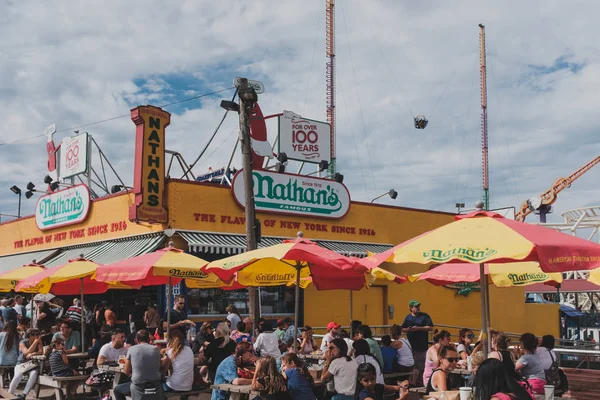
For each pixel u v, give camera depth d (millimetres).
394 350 11805
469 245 7434
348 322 22672
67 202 22766
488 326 8953
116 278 11953
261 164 23000
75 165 22984
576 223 45781
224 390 9664
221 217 19500
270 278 12648
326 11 55062
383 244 24109
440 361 8453
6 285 15812
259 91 17859
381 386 9516
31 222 25391
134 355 9391
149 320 16594
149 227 19016
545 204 77750
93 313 17953
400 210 25031
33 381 12242
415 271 24625
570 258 7277
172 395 9938
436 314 25391
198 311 19391
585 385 11523
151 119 18531
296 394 8766
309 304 21828
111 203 20609
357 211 23438
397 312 24094
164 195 18609
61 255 22188
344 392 8984
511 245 7246
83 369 13289
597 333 36688
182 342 10227
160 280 14875
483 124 77938
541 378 9469
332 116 53781
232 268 10414
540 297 40938
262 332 13445
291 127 23922
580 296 46031
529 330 29047
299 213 21297
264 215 20578
